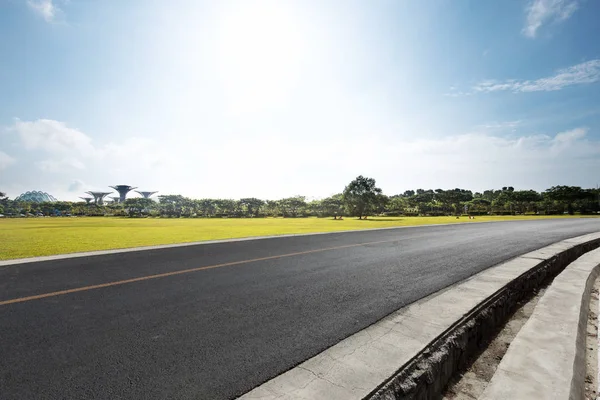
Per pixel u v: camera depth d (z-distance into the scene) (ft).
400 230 50.26
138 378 7.49
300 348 9.02
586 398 8.09
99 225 85.97
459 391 8.34
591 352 10.73
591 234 39.34
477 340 11.08
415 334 9.63
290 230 59.47
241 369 7.89
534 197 188.75
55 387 7.11
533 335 10.53
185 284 16.29
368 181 147.74
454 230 49.93
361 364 7.84
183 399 6.68
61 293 14.48
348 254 26.09
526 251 27.55
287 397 6.54
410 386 7.13
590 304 15.85
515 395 7.29
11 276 17.81
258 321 11.19
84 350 8.89
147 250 27.84
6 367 7.94
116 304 12.98
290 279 17.51
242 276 18.16
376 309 12.43
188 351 8.88
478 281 15.84
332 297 14.14
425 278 17.78
